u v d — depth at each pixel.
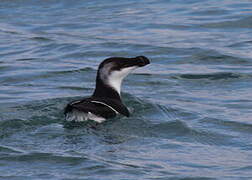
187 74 24.91
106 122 18.36
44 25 34.94
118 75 19.94
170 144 16.64
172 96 22.03
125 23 34.22
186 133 17.67
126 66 19.89
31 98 21.80
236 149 16.36
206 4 37.53
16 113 19.59
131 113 19.73
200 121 18.91
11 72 25.70
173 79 24.38
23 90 23.05
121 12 37.03
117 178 13.91
